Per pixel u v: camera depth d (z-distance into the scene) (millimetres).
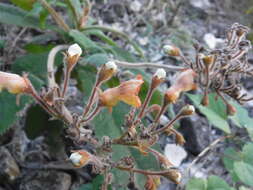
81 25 194
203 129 243
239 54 165
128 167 130
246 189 187
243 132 246
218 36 350
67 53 125
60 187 180
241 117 201
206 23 359
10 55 215
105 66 123
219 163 234
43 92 122
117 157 153
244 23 366
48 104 121
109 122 165
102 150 127
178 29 314
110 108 122
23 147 199
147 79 189
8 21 183
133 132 124
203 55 159
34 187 177
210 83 164
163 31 314
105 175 128
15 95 156
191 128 234
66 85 126
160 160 128
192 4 375
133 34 302
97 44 195
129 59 198
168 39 304
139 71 194
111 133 163
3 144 195
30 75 167
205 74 159
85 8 193
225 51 161
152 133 129
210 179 180
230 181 224
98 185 158
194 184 176
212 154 231
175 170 126
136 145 125
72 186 186
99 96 120
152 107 136
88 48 172
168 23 321
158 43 300
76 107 226
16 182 180
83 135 127
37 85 163
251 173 182
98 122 163
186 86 133
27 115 189
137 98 118
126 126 125
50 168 188
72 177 190
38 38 205
